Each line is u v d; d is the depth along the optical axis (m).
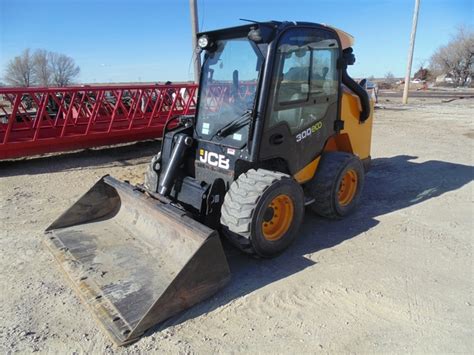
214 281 3.04
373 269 3.56
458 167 7.07
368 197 5.48
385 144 9.21
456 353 2.54
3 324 2.82
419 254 3.84
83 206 4.10
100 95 7.80
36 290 3.23
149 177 4.23
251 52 3.52
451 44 50.03
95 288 3.07
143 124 8.73
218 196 3.61
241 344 2.63
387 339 2.67
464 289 3.25
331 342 2.64
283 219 3.66
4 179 6.45
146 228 3.76
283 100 3.61
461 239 4.17
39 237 4.22
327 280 3.38
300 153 3.96
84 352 2.55
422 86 45.62
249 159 3.46
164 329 2.77
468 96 26.56
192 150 3.99
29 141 7.05
